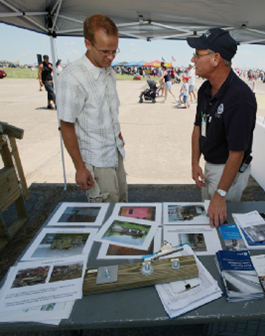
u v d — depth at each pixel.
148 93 10.71
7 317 0.90
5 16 2.46
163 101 10.86
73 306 0.93
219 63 1.43
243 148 1.37
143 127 6.73
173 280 1.01
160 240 1.28
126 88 17.36
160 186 3.62
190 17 2.95
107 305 0.94
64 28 3.11
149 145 5.34
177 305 0.91
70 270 1.10
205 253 1.18
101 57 1.48
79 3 2.68
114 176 1.90
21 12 2.57
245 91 1.37
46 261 1.16
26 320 0.89
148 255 1.16
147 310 0.91
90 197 1.89
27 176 3.96
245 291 0.95
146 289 1.00
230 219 1.44
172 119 7.60
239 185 1.76
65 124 1.61
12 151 2.83
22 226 2.78
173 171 4.11
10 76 30.41
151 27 3.23
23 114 8.30
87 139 1.75
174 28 3.23
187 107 9.53
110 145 1.81
